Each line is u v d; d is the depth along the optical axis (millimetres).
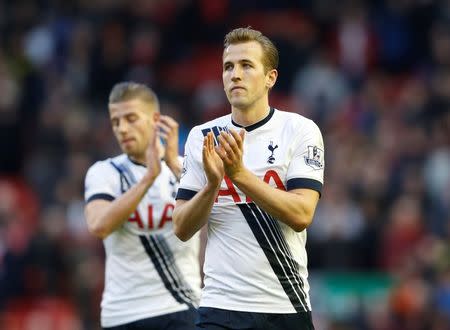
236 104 16781
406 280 35906
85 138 44844
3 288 37219
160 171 20109
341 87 50188
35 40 52219
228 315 16609
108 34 50312
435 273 36062
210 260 16938
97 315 36750
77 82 49656
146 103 21297
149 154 20109
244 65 16797
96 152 44156
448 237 38844
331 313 36750
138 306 20766
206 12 53562
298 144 16875
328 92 49469
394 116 47062
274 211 16031
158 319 20656
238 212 16734
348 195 41031
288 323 16688
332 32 54531
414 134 44656
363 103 48656
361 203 40719
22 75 51188
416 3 53875
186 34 53156
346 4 54250
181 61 52406
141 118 21188
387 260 39000
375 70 53125
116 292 20906
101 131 46000
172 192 20984
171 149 20312
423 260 36344
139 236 20812
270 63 17000
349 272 38406
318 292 37500
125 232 20812
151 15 52312
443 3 53688
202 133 17375
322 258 38469
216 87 49531
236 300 16609
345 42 53250
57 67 50188
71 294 37094
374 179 41688
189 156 17344
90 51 49938
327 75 49906
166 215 20844
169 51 52188
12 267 37375
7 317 36688
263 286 16594
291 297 16734
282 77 49906
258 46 16859
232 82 16766
